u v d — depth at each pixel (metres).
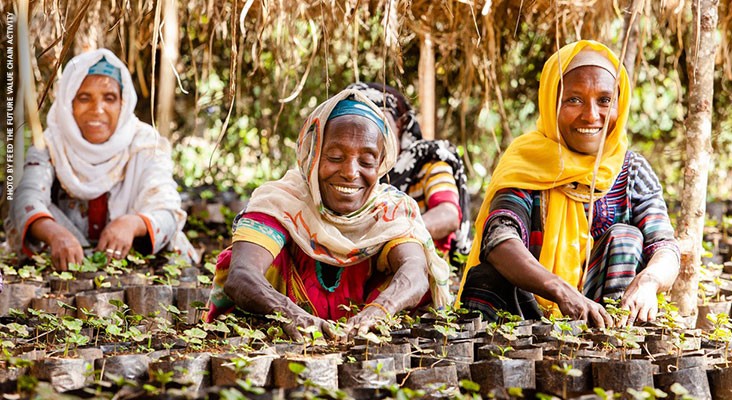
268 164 9.27
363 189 3.58
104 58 5.52
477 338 3.21
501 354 2.92
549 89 4.01
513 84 7.60
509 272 3.72
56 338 3.10
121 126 5.54
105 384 2.28
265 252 3.52
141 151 5.56
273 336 3.14
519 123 8.35
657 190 4.09
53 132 5.45
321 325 3.12
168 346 2.96
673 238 3.92
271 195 3.62
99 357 2.79
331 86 7.68
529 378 2.70
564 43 5.91
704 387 2.73
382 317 3.25
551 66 4.01
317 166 3.54
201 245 6.30
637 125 8.80
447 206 5.03
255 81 7.80
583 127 3.93
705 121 3.84
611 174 3.99
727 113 8.30
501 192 4.01
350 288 3.72
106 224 5.57
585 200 3.98
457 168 5.32
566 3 5.22
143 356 2.67
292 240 3.70
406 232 3.63
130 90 5.58
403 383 2.62
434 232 4.90
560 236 3.95
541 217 3.98
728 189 8.98
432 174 5.18
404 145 5.30
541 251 3.95
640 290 3.62
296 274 3.69
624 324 3.44
